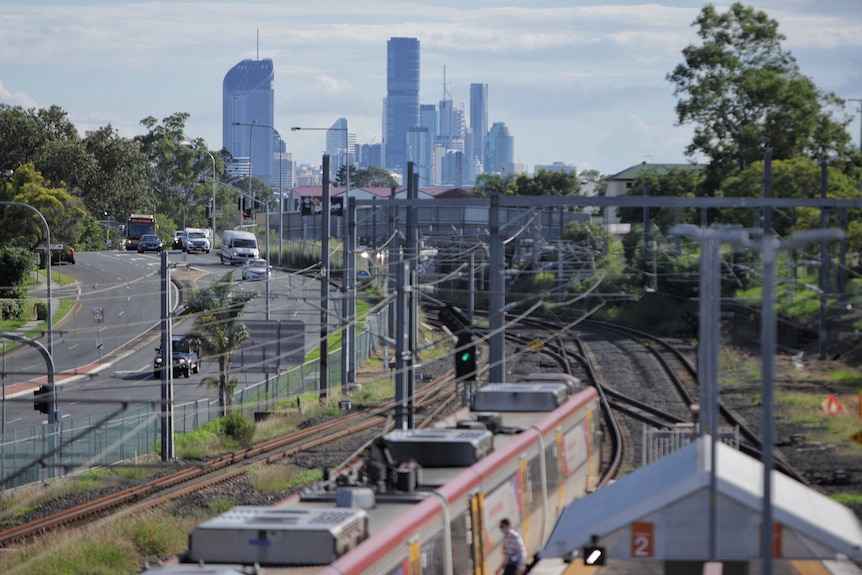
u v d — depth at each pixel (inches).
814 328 6023.6
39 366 7509.8
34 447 4252.0
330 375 6668.3
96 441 4510.3
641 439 4271.7
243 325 5590.6
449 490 1857.8
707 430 3154.5
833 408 4421.8
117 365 7544.3
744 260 6766.7
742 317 6550.2
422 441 2086.6
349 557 1417.3
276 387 5920.3
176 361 7003.0
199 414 5334.6
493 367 3811.5
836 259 6441.9
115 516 3287.4
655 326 7450.8
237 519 1492.4
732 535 1614.2
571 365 6245.1
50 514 3511.3
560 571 2420.0
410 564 1616.6
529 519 2400.3
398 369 3580.2
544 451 2588.6
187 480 3951.8
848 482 3469.5
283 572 1382.9
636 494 1689.2
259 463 4165.8
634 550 1638.8
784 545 1592.0
